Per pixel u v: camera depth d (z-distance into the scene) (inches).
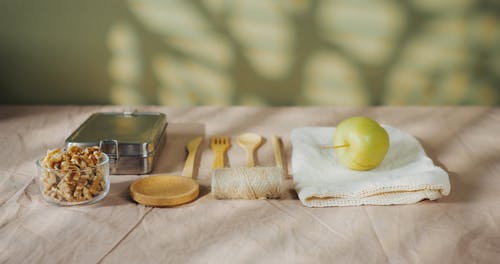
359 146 33.2
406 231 28.7
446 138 41.4
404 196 31.4
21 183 33.3
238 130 43.2
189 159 36.6
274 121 45.4
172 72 51.3
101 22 49.4
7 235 27.9
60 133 41.9
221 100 52.3
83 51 50.3
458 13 49.9
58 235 28.0
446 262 26.3
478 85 52.3
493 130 43.1
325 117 46.5
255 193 31.4
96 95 51.8
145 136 35.7
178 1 49.1
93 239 27.7
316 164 35.0
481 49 51.1
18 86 51.2
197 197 32.0
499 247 27.5
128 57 50.6
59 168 30.6
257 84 51.8
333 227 29.0
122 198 31.7
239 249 27.1
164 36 50.1
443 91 52.5
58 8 48.9
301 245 27.5
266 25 49.9
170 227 28.9
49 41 49.8
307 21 49.8
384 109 48.6
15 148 38.8
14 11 48.8
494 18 50.1
